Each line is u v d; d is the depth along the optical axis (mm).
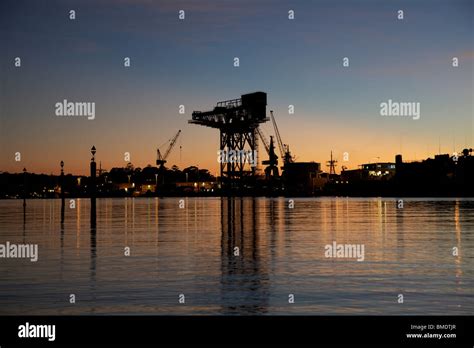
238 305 17109
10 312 16375
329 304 17219
